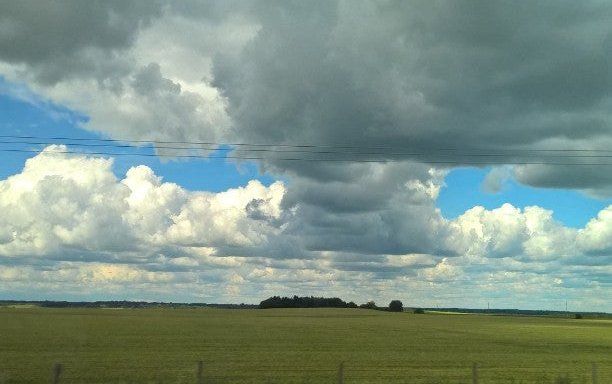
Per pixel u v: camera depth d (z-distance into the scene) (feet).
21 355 196.85
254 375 151.74
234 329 360.07
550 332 397.60
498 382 145.79
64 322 401.49
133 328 351.05
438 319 611.47
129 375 149.48
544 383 145.18
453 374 160.76
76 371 156.46
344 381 143.33
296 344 257.34
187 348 229.04
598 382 146.51
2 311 576.61
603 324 570.05
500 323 545.85
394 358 203.62
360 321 513.45
